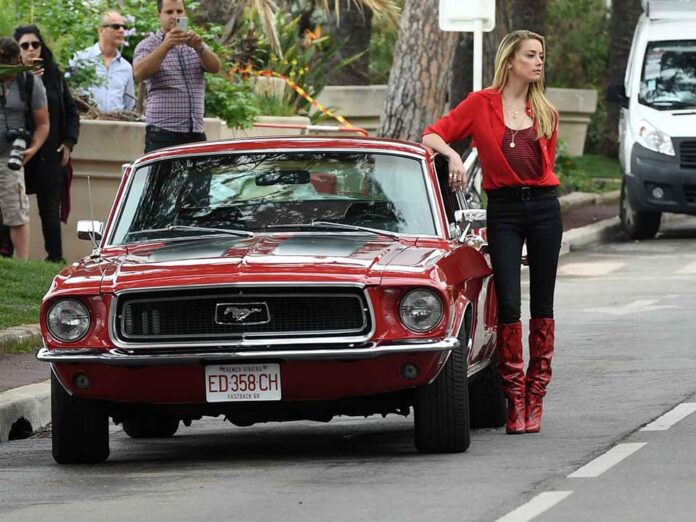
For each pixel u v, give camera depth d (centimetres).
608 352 2736
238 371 1741
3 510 1554
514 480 1606
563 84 8131
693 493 1504
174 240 1955
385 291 1738
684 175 4853
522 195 1961
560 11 8138
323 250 1836
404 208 1962
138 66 2961
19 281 3131
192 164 2036
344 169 1998
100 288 1766
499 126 1958
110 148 3878
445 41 4278
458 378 1792
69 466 1859
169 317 1755
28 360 2586
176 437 2175
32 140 3425
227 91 4206
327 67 6856
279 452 1941
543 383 2002
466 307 1838
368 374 1734
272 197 1988
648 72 5000
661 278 3931
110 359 1742
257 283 1730
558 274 4112
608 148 7700
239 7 4984
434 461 1762
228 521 1444
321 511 1473
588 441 1867
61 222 3912
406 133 4288
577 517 1408
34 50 3441
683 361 2588
